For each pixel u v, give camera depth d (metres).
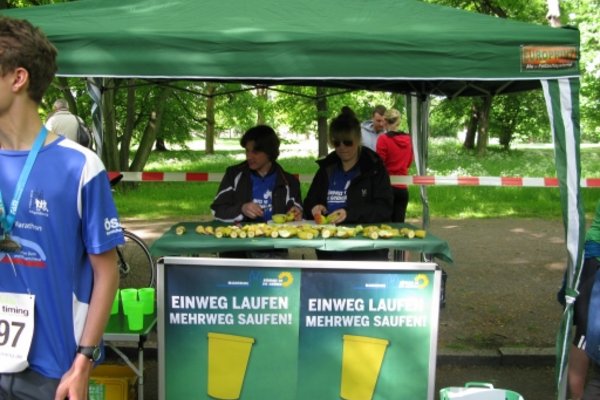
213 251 3.60
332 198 4.70
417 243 3.73
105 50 3.41
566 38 3.54
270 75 3.46
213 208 4.61
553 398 4.29
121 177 5.84
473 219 11.08
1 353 1.97
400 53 3.47
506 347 4.94
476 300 6.23
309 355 3.22
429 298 3.23
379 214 4.53
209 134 29.05
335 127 4.59
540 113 28.98
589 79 15.00
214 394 3.22
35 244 1.94
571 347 3.73
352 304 3.21
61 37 3.39
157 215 11.02
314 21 3.82
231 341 3.21
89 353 1.99
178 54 3.42
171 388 3.22
